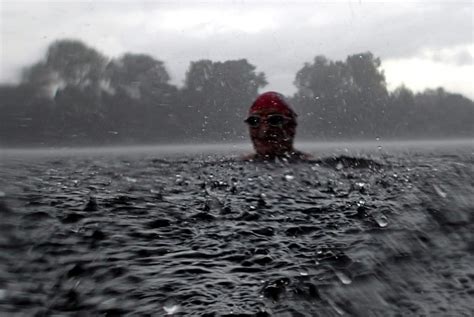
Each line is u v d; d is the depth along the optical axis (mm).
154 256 1335
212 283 1115
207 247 1430
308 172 3385
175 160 4992
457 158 4785
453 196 2209
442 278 1175
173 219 1825
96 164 5227
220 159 4590
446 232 1585
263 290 1070
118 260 1294
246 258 1314
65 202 2205
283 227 1688
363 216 1850
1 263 1273
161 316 938
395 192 2424
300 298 1032
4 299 1038
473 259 1309
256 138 4098
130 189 2723
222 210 2004
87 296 1050
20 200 2229
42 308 993
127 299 1025
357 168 3604
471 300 1050
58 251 1381
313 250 1395
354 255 1344
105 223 1739
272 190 2625
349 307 1003
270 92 4160
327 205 2105
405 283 1140
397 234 1564
